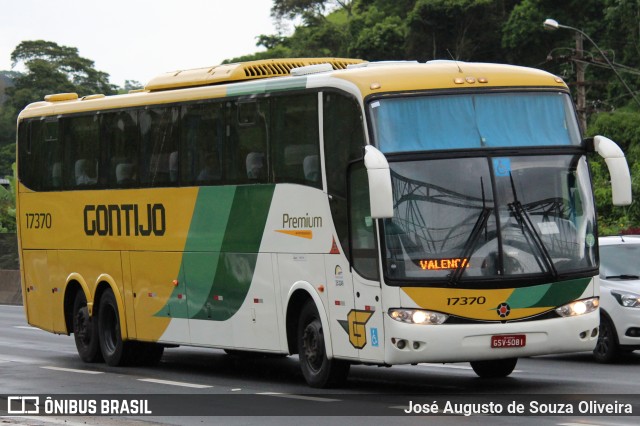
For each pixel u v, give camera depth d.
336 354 15.82
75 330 22.09
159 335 19.75
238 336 17.92
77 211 21.81
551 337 14.95
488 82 15.54
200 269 18.66
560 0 82.94
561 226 15.23
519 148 15.27
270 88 17.06
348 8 126.88
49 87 134.12
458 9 85.69
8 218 61.47
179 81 19.36
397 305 14.62
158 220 19.64
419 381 17.30
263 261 17.23
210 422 13.36
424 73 15.48
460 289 14.62
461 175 14.97
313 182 16.16
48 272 22.78
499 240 14.84
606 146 15.40
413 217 14.74
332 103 15.80
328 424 12.80
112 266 20.89
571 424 12.37
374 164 14.20
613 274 20.66
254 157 17.39
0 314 36.91
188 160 18.89
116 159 20.72
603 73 78.31
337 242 15.66
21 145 23.55
